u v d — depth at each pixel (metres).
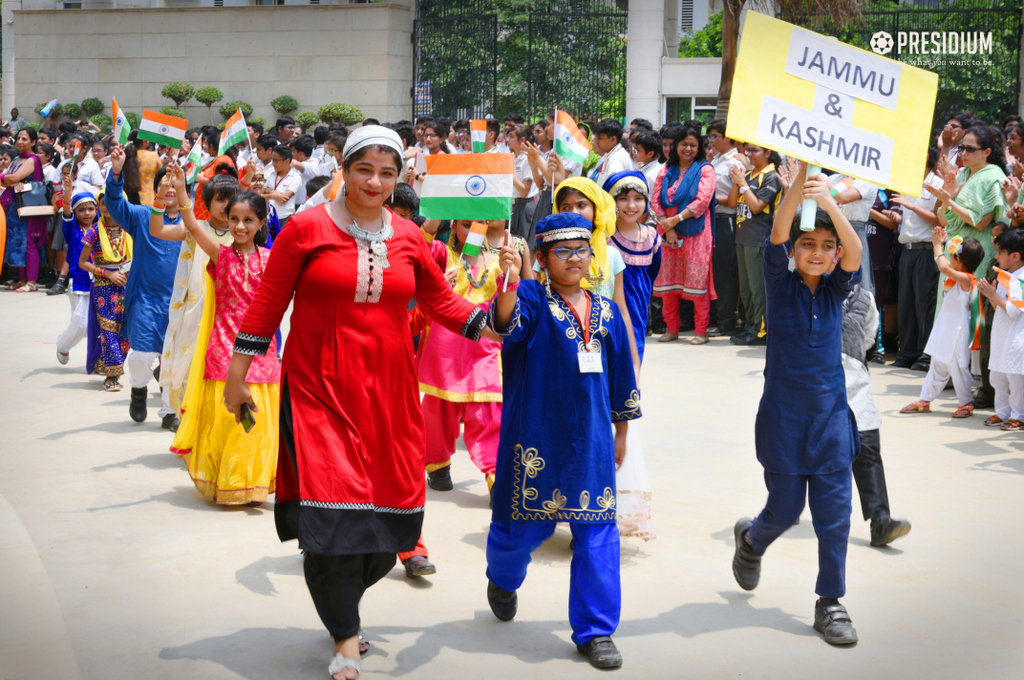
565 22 21.14
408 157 11.67
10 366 9.24
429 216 4.02
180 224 6.22
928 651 3.68
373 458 3.45
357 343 3.43
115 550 4.63
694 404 7.86
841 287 3.78
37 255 14.65
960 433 6.99
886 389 8.49
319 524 3.32
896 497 5.54
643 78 20.70
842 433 3.82
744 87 3.62
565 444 3.61
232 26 25.83
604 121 10.32
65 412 7.46
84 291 8.82
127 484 5.70
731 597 4.20
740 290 10.95
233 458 5.23
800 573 4.50
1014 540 4.88
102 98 26.88
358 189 3.39
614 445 3.91
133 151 6.58
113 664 3.48
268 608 4.02
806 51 3.65
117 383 8.29
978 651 3.68
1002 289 7.21
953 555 4.68
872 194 8.45
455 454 6.60
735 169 7.92
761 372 9.17
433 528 5.07
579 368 3.62
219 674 3.42
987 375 7.77
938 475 5.96
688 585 4.33
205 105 26.11
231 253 5.32
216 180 5.78
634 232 5.08
